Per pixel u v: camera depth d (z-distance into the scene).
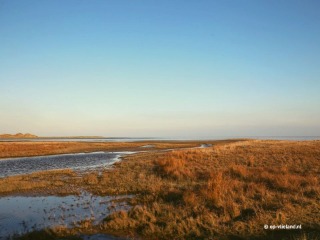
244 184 14.76
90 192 16.88
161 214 11.55
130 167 26.59
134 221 10.91
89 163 35.94
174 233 9.80
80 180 20.86
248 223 9.77
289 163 22.72
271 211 10.65
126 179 19.83
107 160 39.69
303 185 14.37
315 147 34.81
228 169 19.81
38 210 13.45
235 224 9.74
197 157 28.77
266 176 16.33
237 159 26.42
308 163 22.19
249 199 12.20
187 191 13.82
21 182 19.98
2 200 15.62
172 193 14.28
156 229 10.09
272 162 23.89
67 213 12.82
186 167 22.36
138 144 89.69
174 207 12.21
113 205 13.66
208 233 9.46
